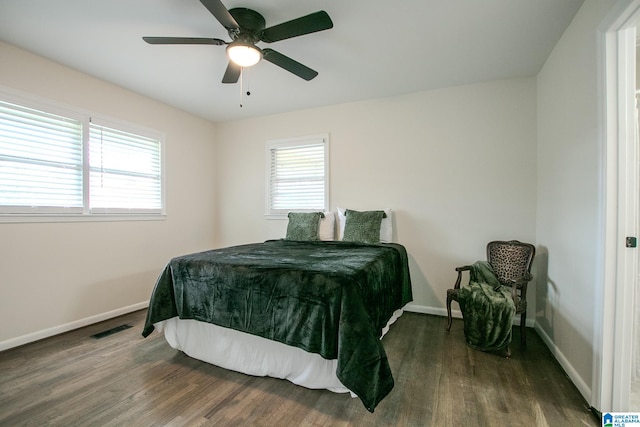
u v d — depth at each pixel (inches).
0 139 92.3
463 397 68.2
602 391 62.0
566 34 83.2
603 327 62.3
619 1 55.6
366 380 58.0
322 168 149.9
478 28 83.8
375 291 76.7
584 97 71.7
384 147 136.5
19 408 64.4
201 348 85.0
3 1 73.2
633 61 60.9
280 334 69.4
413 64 105.0
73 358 87.2
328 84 122.2
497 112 117.6
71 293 109.2
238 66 88.4
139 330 109.2
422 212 129.6
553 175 94.4
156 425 59.3
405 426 58.7
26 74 97.3
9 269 93.8
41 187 101.8
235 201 172.9
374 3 73.9
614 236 62.1
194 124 162.9
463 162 122.8
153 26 84.4
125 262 128.1
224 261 83.9
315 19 66.7
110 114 121.6
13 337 94.4
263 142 164.4
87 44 93.4
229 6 74.6
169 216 148.6
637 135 65.2
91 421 60.5
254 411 63.5
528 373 78.8
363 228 127.3
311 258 88.7
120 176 126.9
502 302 88.4
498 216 117.7
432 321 118.9
